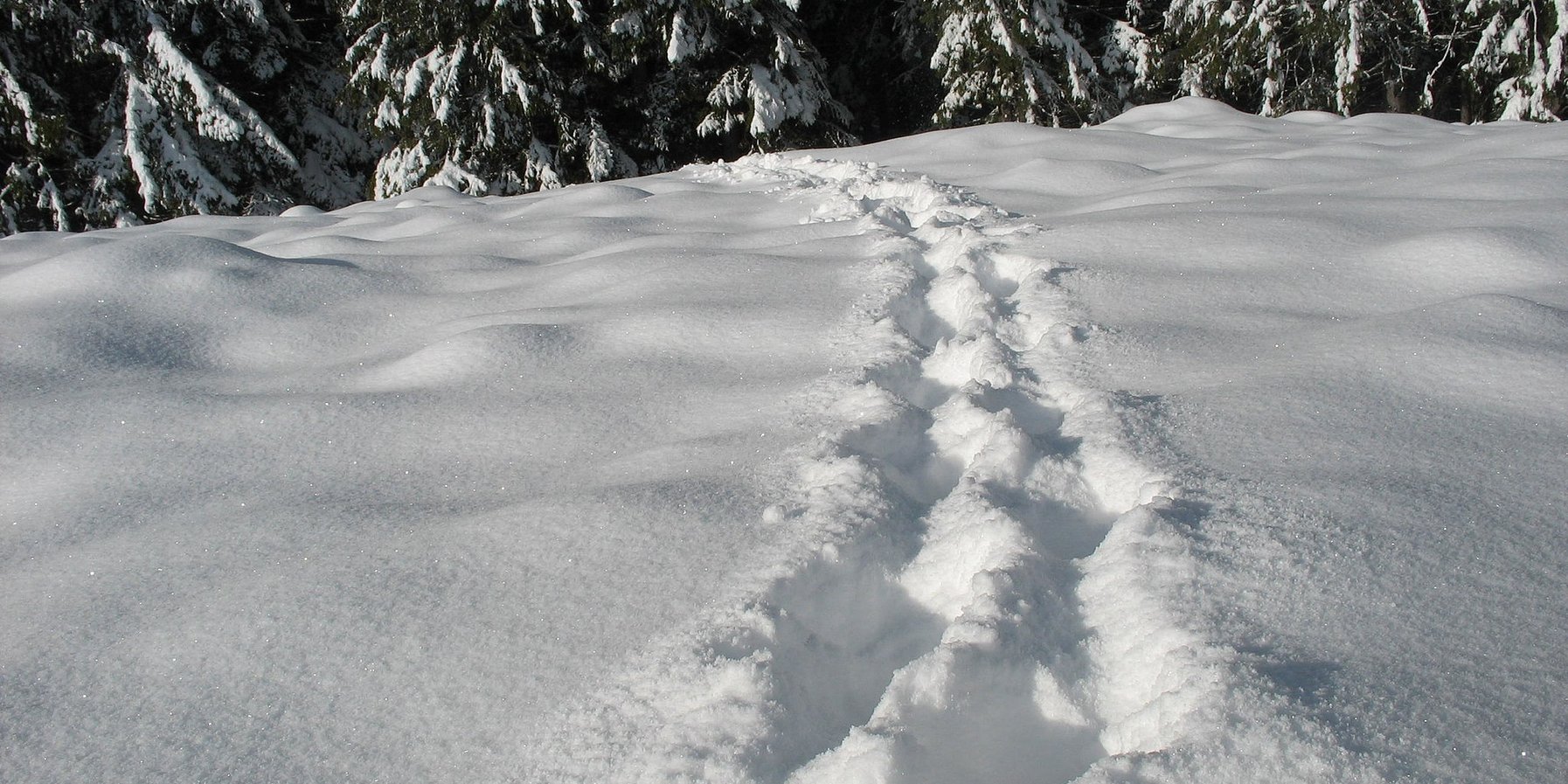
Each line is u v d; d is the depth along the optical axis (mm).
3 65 12023
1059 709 1577
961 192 4957
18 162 12625
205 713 1707
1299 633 1530
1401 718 1332
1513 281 2910
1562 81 11406
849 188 5434
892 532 2010
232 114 13195
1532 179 3883
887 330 3104
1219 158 5430
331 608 1935
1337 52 12945
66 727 1699
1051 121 14391
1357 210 3770
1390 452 2035
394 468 2590
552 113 12820
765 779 1465
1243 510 1871
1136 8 15609
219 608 1981
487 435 2717
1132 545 1798
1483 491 1858
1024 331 3037
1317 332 2721
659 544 2012
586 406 2846
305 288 4215
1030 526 1998
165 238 4477
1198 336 2799
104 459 2738
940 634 1823
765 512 2051
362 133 15672
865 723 1663
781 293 3602
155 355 3598
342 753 1596
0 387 3246
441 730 1619
